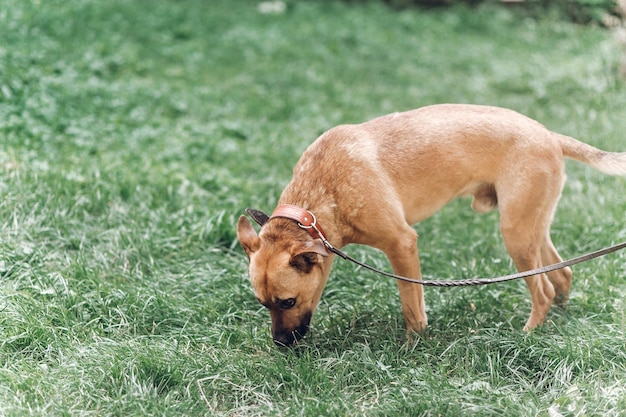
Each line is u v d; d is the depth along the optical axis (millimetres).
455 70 12242
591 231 6324
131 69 10508
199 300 5238
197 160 7859
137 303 5027
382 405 3959
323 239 4375
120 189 6562
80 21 11484
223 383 4215
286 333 4387
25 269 5258
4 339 4410
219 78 10938
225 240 6172
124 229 5988
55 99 8523
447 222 6656
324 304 5312
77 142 7707
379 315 5090
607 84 10719
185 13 13539
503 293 5383
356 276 5609
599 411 3801
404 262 4609
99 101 8898
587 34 14211
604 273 5574
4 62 8906
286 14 14773
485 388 4070
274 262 4207
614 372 4145
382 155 4570
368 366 4387
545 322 4961
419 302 4758
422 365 4406
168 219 6281
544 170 4641
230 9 14547
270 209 6691
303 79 11180
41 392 3961
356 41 13367
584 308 5156
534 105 10117
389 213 4496
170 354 4430
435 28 14461
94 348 4434
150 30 12328
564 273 5176
